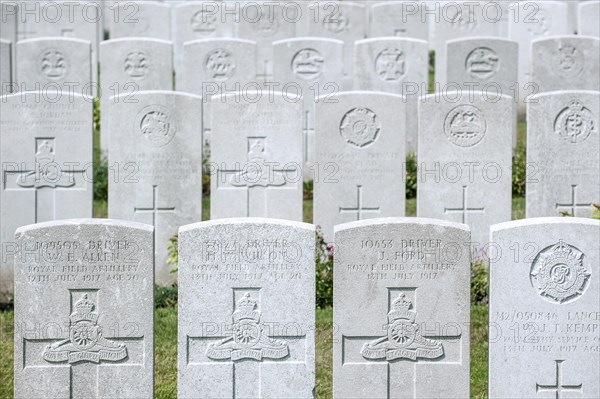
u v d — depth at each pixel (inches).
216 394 466.3
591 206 672.4
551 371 463.5
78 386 466.3
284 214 680.4
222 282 460.8
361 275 463.5
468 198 671.8
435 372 468.8
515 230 458.0
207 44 866.1
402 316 465.4
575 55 857.5
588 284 458.9
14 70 1078.4
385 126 676.1
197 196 676.7
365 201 681.6
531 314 461.4
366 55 882.1
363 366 468.4
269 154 675.4
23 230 457.4
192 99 670.5
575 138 667.4
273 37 1086.4
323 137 676.1
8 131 650.8
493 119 666.2
